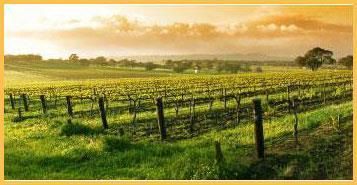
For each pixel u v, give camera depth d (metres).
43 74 146.38
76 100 55.03
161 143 25.52
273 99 44.91
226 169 19.39
